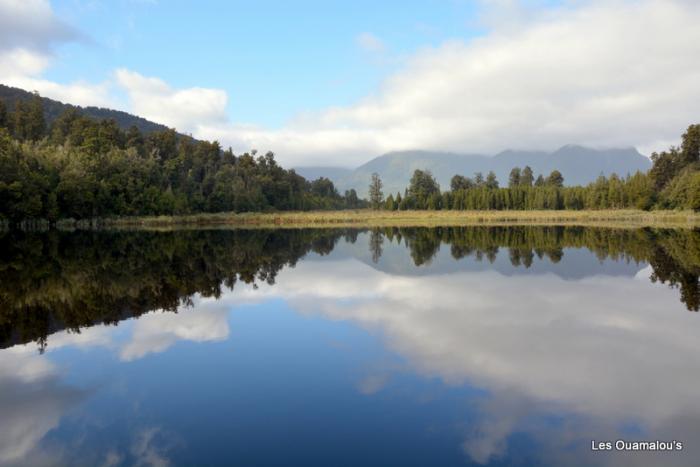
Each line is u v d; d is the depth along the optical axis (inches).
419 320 589.6
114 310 646.5
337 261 1195.9
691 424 315.6
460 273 977.5
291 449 282.8
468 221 3592.5
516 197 5093.5
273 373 409.4
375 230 2640.3
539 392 366.3
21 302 692.7
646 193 3846.0
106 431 307.1
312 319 597.6
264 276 946.1
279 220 3814.0
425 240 1856.5
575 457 275.3
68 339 513.7
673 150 4274.1
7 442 292.4
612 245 1493.6
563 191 5007.4
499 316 608.1
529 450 282.2
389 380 390.9
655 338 509.0
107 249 1497.3
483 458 271.7
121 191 3157.0
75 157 2974.9
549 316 608.1
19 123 4173.2
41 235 2111.2
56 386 383.6
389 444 288.2
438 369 416.2
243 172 4945.9
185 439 295.3
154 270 1016.2
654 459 272.5
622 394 362.6
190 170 4264.3
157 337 519.5
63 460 271.6
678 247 1401.3
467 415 327.3
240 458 272.4
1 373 413.7
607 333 527.5
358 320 592.1
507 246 1523.1
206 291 786.2
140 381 393.7
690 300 698.8
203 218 3612.2
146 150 4301.2
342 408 338.3
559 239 1763.0
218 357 452.4
